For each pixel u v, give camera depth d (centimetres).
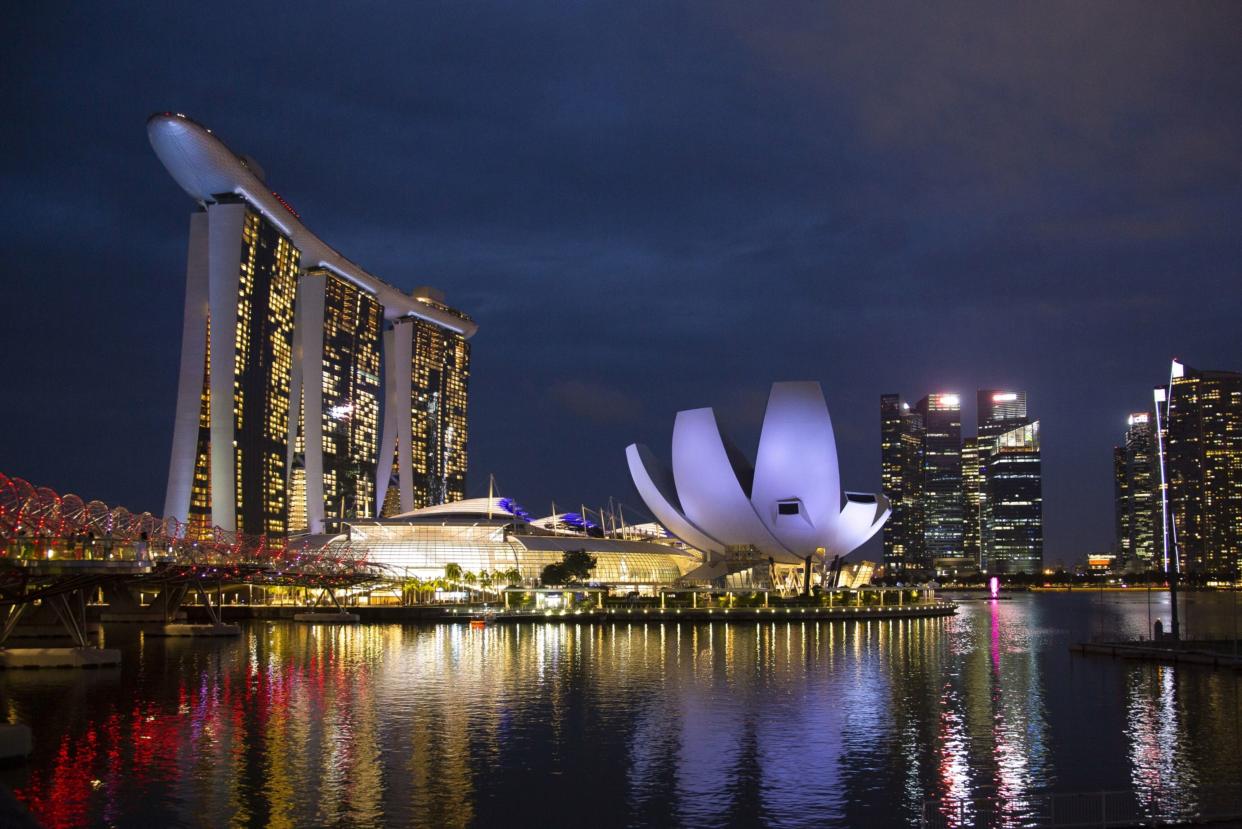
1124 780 3956
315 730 4919
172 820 3372
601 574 18850
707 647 9650
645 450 17038
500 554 18362
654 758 4316
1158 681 6806
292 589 17862
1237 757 4362
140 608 12200
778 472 15762
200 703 5778
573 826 3341
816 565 17075
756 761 4272
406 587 16862
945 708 5653
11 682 6694
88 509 7706
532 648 9544
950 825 3347
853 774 4044
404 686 6556
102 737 4725
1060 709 5609
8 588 6469
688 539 17138
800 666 7812
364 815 3447
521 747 4531
